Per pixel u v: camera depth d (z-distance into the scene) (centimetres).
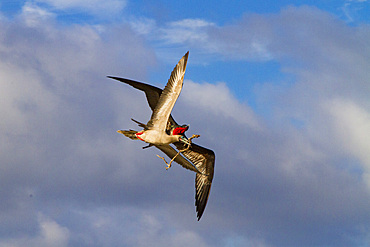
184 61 1741
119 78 1867
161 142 1800
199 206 2062
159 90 1877
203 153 2058
